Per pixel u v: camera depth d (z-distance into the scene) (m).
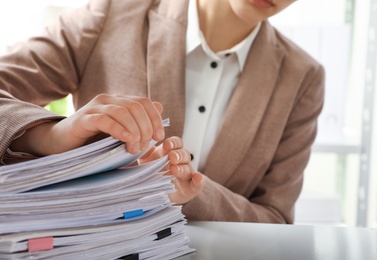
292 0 1.06
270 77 1.18
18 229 0.45
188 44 1.17
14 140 0.59
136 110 0.53
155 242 0.54
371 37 1.90
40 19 1.77
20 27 1.83
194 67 1.20
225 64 1.21
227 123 1.14
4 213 0.45
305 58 1.25
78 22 1.19
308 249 0.61
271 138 1.18
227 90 1.20
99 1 1.22
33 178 0.46
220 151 1.14
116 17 1.20
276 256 0.58
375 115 2.02
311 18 2.07
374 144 2.03
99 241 0.48
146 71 1.14
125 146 0.51
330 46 1.82
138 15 1.20
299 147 1.24
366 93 1.91
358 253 0.60
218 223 0.73
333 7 2.07
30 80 1.10
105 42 1.18
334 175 2.19
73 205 0.48
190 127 1.17
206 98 1.18
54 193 0.47
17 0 1.84
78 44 1.16
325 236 0.67
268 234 0.67
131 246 0.51
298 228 0.71
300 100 1.24
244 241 0.63
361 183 1.92
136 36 1.17
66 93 1.19
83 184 0.50
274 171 1.21
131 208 0.52
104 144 0.50
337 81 1.83
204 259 0.56
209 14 1.17
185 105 1.15
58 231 0.46
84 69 1.18
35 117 0.58
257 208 1.11
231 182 1.17
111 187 0.50
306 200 1.89
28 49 1.12
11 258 0.44
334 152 1.84
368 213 2.05
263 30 1.22
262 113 1.16
